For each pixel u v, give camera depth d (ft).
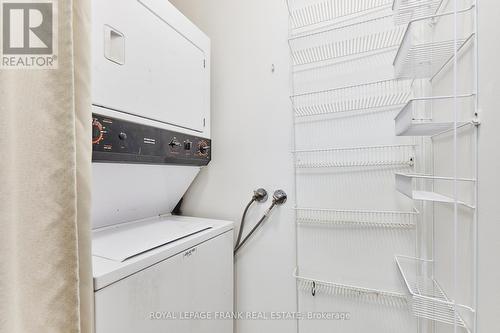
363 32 5.07
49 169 2.46
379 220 5.00
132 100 4.00
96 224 4.55
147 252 3.63
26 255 2.41
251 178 6.10
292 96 5.66
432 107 4.41
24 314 2.41
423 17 3.38
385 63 4.92
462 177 3.34
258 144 6.03
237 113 6.23
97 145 3.40
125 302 3.12
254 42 6.05
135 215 5.44
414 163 4.72
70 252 2.52
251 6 6.08
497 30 2.63
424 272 4.59
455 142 3.01
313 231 5.55
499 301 2.56
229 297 5.61
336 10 5.28
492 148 2.70
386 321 4.97
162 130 4.66
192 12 6.69
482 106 2.90
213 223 5.59
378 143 5.01
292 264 5.72
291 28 5.70
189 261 4.29
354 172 5.21
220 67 6.40
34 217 2.43
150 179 5.00
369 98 5.06
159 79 4.58
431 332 4.42
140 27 4.17
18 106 2.39
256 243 6.04
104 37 3.54
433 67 3.99
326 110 5.41
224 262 5.43
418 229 4.71
